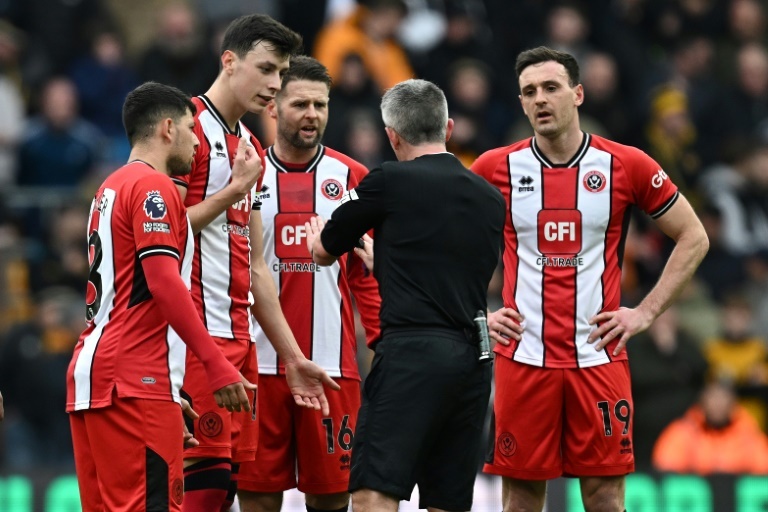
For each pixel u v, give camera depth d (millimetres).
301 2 52750
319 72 27516
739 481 33156
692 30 57969
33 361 40281
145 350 22016
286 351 26234
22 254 44094
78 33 52750
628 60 54031
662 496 33281
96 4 53719
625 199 26547
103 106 50406
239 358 25078
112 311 22125
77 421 22391
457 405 23516
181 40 49875
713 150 53812
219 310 24844
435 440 23781
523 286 26656
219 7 53312
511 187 26750
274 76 24766
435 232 23453
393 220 23562
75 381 22141
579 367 26297
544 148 26672
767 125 55281
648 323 26391
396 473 23094
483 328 23703
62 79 48094
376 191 23578
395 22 49938
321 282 27859
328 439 27719
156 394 21953
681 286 26516
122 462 21828
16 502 33031
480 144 47188
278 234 27812
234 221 25125
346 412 27953
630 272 45719
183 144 23062
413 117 24062
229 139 25109
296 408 27625
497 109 50125
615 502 26688
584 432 26359
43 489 33062
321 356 27812
